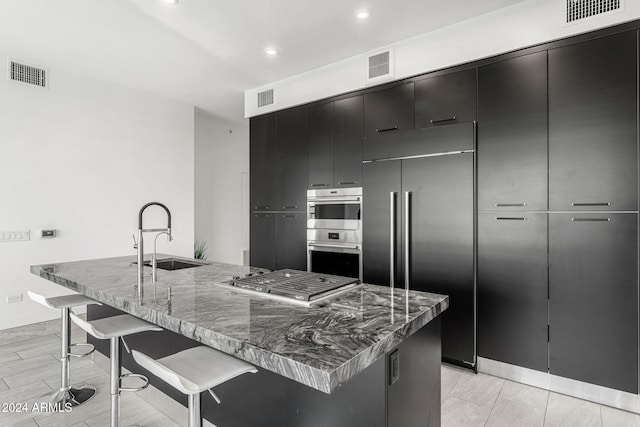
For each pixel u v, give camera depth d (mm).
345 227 3617
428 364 1524
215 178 6117
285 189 4215
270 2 2582
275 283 1873
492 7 2645
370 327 1241
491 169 2725
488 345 2752
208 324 1278
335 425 1322
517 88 2613
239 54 3455
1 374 2764
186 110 5039
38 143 3676
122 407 2285
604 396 2318
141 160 4531
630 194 2205
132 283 1998
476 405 2322
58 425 2102
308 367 930
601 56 2299
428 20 2834
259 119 4492
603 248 2293
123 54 3445
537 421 2139
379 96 3377
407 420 1343
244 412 1684
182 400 2096
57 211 3807
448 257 2904
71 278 2143
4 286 3467
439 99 2994
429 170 3010
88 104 4043
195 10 2689
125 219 4367
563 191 2428
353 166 3566
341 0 2564
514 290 2625
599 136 2303
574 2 2373
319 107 3865
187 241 5031
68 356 2363
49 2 2570
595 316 2324
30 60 3582
